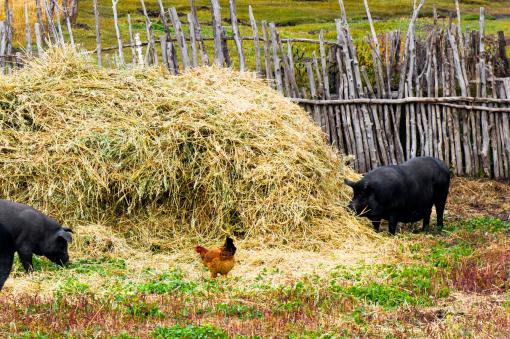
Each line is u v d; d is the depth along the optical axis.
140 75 17.53
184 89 17.14
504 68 22.55
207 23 39.00
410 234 16.05
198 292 11.77
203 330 9.77
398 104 21.00
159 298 11.34
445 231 16.50
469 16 44.88
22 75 17.19
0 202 13.02
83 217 15.36
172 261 14.18
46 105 16.36
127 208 15.64
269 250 14.69
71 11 34.34
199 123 15.99
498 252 13.97
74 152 15.62
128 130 15.86
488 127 20.86
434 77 21.17
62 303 10.95
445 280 12.45
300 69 22.66
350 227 15.60
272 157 15.91
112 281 12.62
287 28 38.81
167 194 15.77
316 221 15.55
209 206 15.61
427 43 21.25
